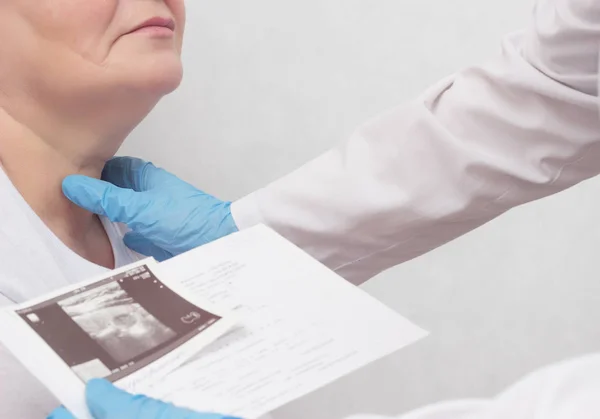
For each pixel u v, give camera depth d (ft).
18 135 2.93
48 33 2.75
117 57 2.83
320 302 2.35
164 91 2.99
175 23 3.10
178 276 2.43
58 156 3.04
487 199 3.00
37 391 2.47
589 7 2.61
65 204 3.10
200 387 1.96
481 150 2.95
